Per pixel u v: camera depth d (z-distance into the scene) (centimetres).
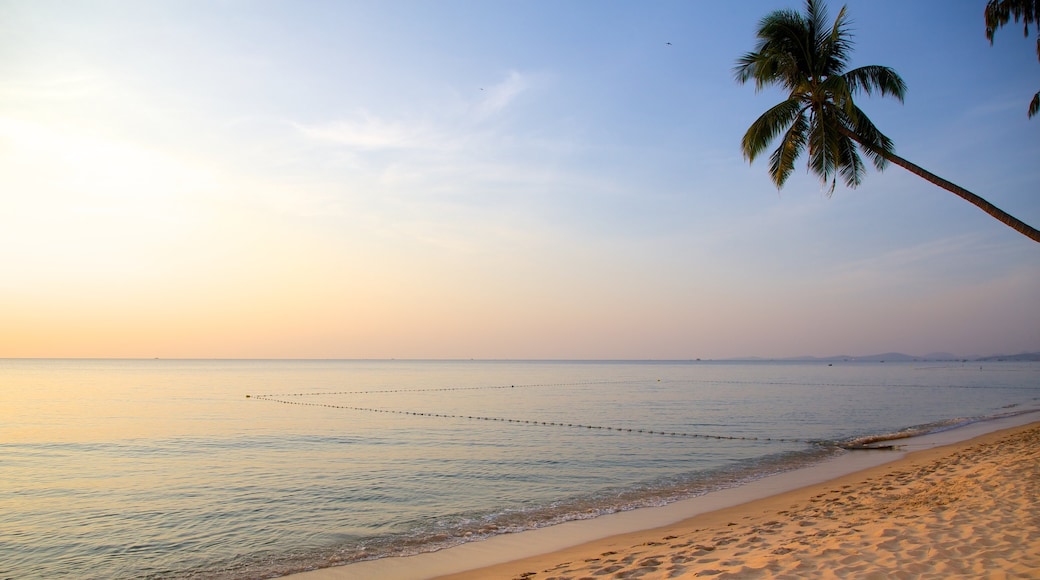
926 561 805
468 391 8044
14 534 1459
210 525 1529
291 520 1572
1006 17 1573
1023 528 930
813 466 2269
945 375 13625
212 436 3288
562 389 8606
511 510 1653
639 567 940
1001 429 3152
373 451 2777
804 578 774
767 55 1742
